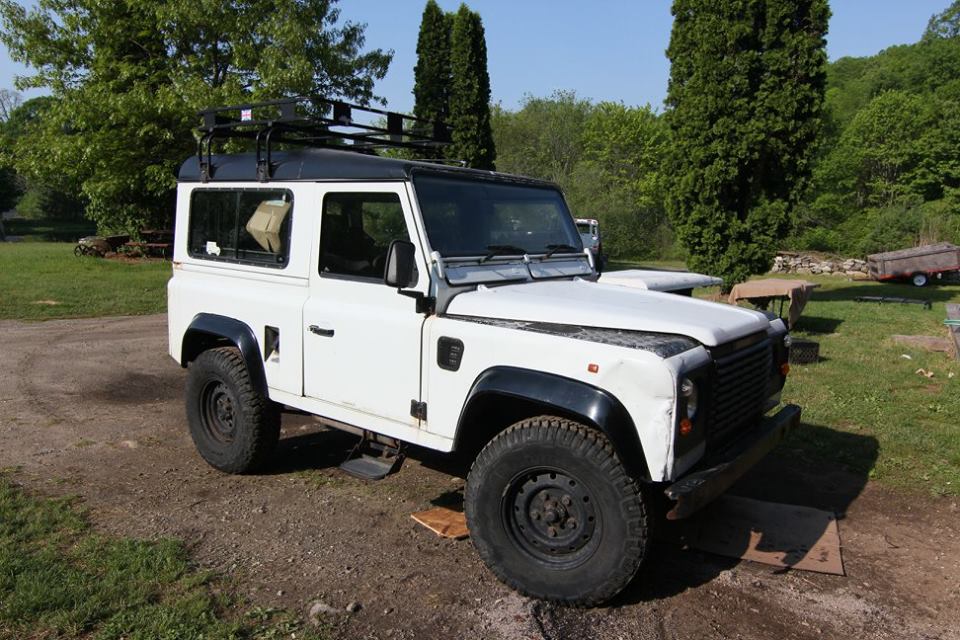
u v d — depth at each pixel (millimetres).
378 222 4023
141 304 13266
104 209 22375
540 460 3361
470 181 4246
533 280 4379
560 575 3367
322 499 4637
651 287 6543
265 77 16672
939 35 57844
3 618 3102
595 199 36562
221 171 4988
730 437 3666
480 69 22750
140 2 17906
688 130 13477
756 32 12961
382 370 4000
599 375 3209
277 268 4578
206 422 5156
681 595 3547
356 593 3479
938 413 6609
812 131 12984
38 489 4660
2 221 47438
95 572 3545
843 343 10266
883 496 4840
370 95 20609
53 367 8250
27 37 18719
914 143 36625
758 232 13508
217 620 3174
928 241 27641
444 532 4117
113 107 17281
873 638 3223
